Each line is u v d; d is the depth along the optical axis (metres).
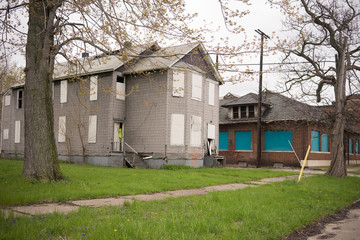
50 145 11.67
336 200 10.57
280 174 19.06
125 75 25.14
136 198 9.35
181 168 22.06
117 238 4.88
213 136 27.09
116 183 12.34
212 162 25.02
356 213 8.98
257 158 27.78
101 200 8.92
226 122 32.44
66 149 26.61
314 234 6.54
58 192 9.60
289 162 29.00
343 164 19.53
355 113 20.95
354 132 33.41
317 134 30.89
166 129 22.95
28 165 11.36
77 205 8.06
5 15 10.91
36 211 7.08
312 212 8.14
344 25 19.89
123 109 25.08
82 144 24.47
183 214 6.70
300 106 28.75
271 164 30.03
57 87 28.08
